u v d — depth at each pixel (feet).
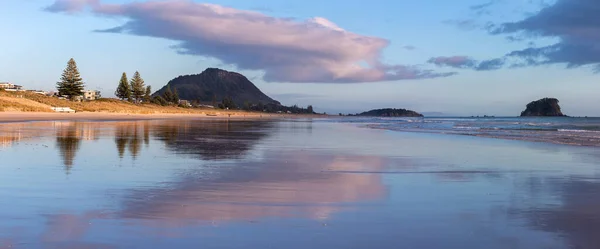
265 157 51.96
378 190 30.30
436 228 20.39
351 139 91.61
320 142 80.69
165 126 142.92
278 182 33.24
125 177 34.35
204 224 20.62
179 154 53.42
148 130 111.86
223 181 33.27
